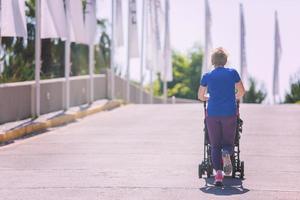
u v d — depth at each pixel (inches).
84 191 486.3
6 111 1010.1
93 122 1141.7
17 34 975.0
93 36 1441.9
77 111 1257.4
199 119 1164.5
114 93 1801.2
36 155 712.4
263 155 693.9
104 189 493.7
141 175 559.5
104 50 1984.5
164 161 647.8
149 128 1008.2
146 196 464.8
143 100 2329.0
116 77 1855.3
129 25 1824.6
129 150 739.4
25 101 1086.4
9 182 534.0
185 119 1168.2
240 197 460.1
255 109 1401.3
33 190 494.3
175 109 1441.9
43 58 1457.9
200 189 490.9
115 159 666.2
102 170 591.5
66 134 942.4
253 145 782.5
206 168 535.8
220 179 499.8
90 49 1502.2
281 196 465.1
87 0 1419.8
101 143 815.1
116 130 985.5
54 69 1497.3
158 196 464.1
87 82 1518.2
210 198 456.4
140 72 2095.2
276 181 529.3
